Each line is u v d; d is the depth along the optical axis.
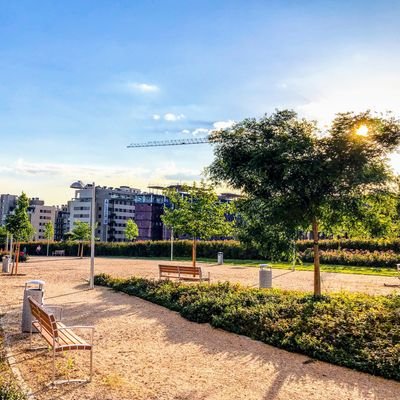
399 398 6.53
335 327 9.32
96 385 6.88
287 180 11.82
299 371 7.77
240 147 12.76
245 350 9.14
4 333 10.25
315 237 12.93
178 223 24.11
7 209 149.88
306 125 12.68
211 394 6.58
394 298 12.14
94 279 21.52
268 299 12.91
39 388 6.71
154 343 9.67
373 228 12.36
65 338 7.73
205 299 13.03
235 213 14.62
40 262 41.31
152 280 19.05
